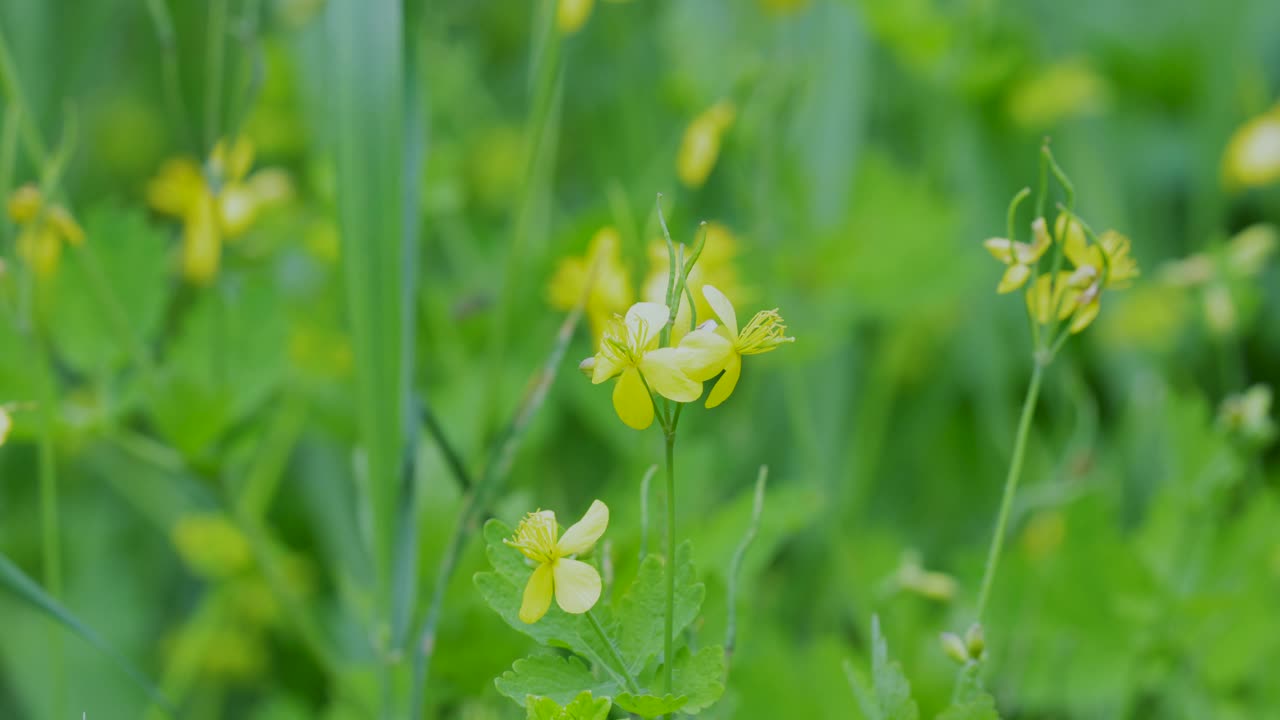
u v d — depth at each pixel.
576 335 1.22
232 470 0.94
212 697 1.24
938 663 0.97
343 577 0.95
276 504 1.33
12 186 1.23
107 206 0.94
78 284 0.94
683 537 0.88
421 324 1.21
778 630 0.96
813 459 1.19
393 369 0.84
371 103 0.84
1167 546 0.96
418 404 0.85
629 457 1.15
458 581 0.91
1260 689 0.97
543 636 0.77
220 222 0.93
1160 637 0.94
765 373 1.36
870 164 1.34
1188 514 0.95
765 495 0.90
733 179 1.26
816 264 1.27
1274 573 0.95
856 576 1.14
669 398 0.74
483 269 1.33
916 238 1.29
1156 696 1.02
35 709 1.18
